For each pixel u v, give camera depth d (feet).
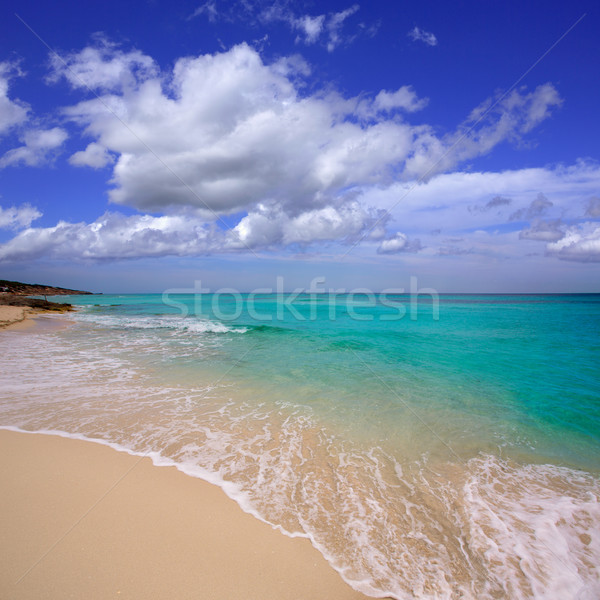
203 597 7.47
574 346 36.88
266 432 15.96
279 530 9.59
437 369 27.66
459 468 13.10
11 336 46.11
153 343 40.19
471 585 8.05
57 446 14.14
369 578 8.14
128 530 9.40
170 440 14.93
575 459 13.87
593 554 8.98
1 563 8.20
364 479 12.26
